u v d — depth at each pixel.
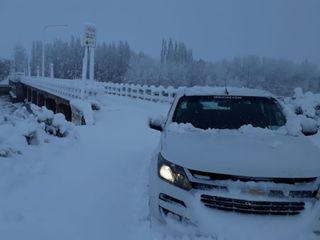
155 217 3.53
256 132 4.18
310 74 77.56
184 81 100.75
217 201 3.15
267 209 3.08
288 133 4.23
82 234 3.85
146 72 106.06
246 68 87.00
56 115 9.09
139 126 13.08
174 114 4.76
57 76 138.50
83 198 4.89
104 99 25.22
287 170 3.21
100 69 127.25
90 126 12.82
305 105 13.55
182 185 3.31
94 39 21.56
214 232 3.05
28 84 61.56
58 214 4.34
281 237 2.98
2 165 5.68
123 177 5.89
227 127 4.46
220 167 3.25
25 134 7.36
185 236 3.20
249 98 5.01
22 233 3.83
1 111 12.05
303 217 3.06
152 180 3.63
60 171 6.12
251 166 3.25
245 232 3.01
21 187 5.18
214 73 96.38
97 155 7.52
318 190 3.15
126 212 4.41
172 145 3.78
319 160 3.45
